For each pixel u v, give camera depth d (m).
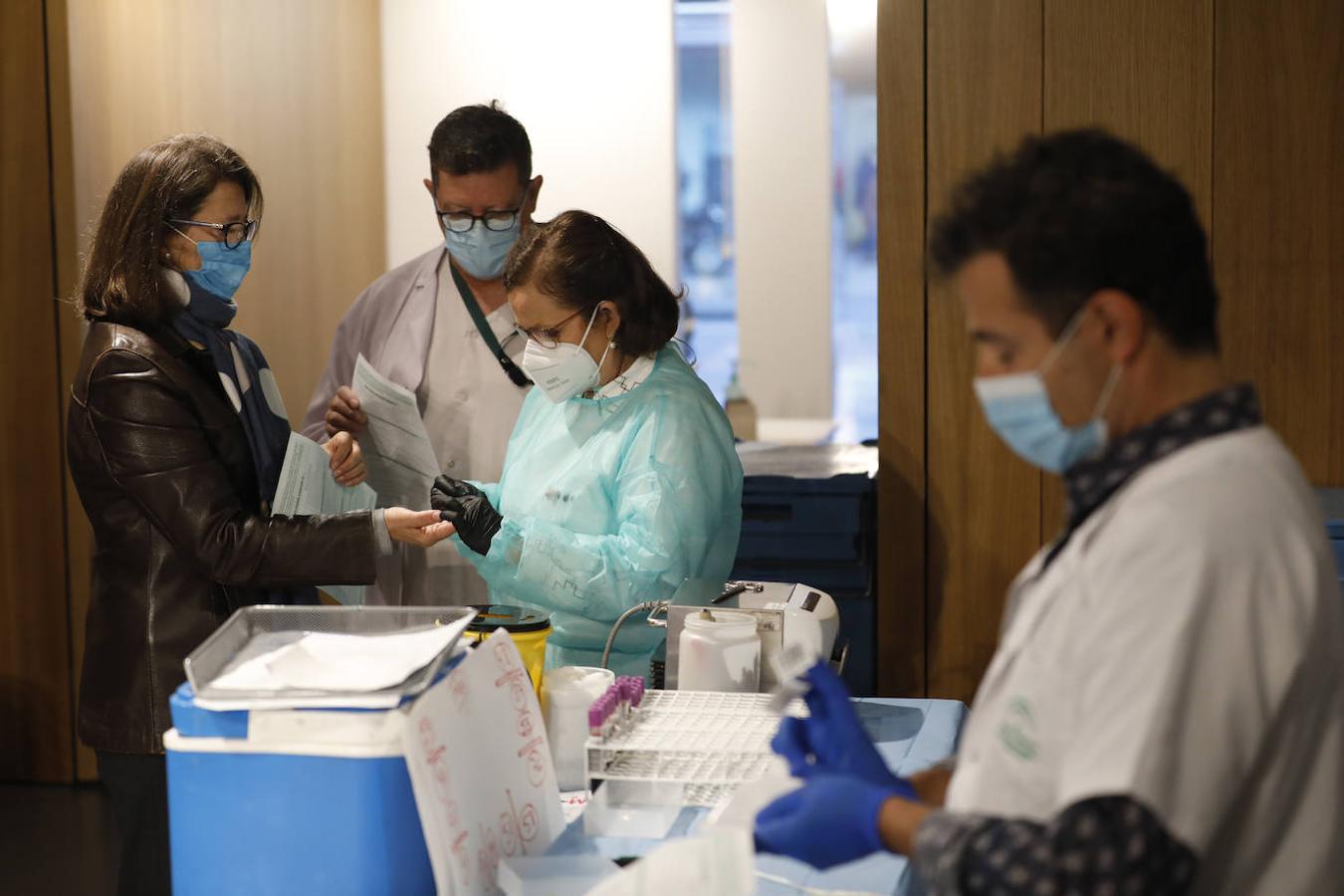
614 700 1.63
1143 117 2.94
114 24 3.76
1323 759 0.99
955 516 3.09
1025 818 0.94
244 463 2.10
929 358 3.06
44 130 3.58
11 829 3.55
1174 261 0.98
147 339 1.98
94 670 2.02
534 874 1.39
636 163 5.40
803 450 3.90
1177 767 0.90
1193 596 0.91
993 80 2.96
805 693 1.18
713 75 6.27
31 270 3.62
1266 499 0.95
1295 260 2.93
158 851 2.01
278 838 1.36
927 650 3.13
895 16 2.98
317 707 1.35
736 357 5.98
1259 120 2.90
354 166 5.18
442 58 5.34
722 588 2.00
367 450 2.68
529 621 1.75
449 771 1.37
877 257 3.05
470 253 2.82
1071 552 1.01
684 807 1.60
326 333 5.00
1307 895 0.98
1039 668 1.00
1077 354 0.99
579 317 2.16
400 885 1.36
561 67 5.36
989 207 1.01
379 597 3.00
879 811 1.03
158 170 2.01
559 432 2.31
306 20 4.83
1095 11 2.92
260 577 2.00
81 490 2.03
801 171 5.78
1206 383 1.01
